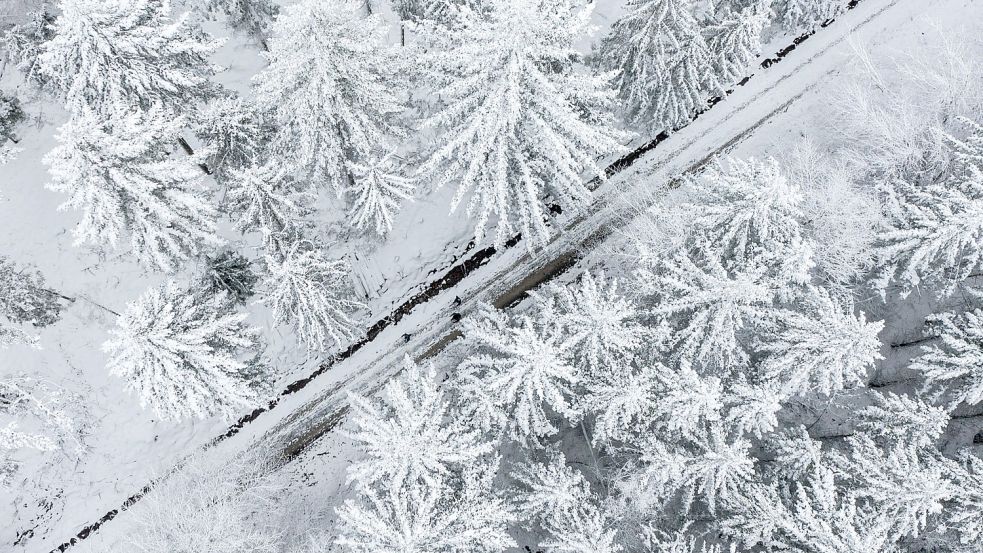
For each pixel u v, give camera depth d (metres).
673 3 16.53
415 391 14.45
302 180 20.94
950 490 12.68
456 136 15.45
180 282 21.09
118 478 20.09
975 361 14.20
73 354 20.62
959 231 14.49
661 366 13.59
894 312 19.12
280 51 14.74
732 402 14.37
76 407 20.19
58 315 20.55
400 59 17.34
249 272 19.34
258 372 18.75
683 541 13.75
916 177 19.39
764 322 13.79
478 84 13.30
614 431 14.73
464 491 12.95
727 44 19.06
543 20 12.28
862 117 19.78
